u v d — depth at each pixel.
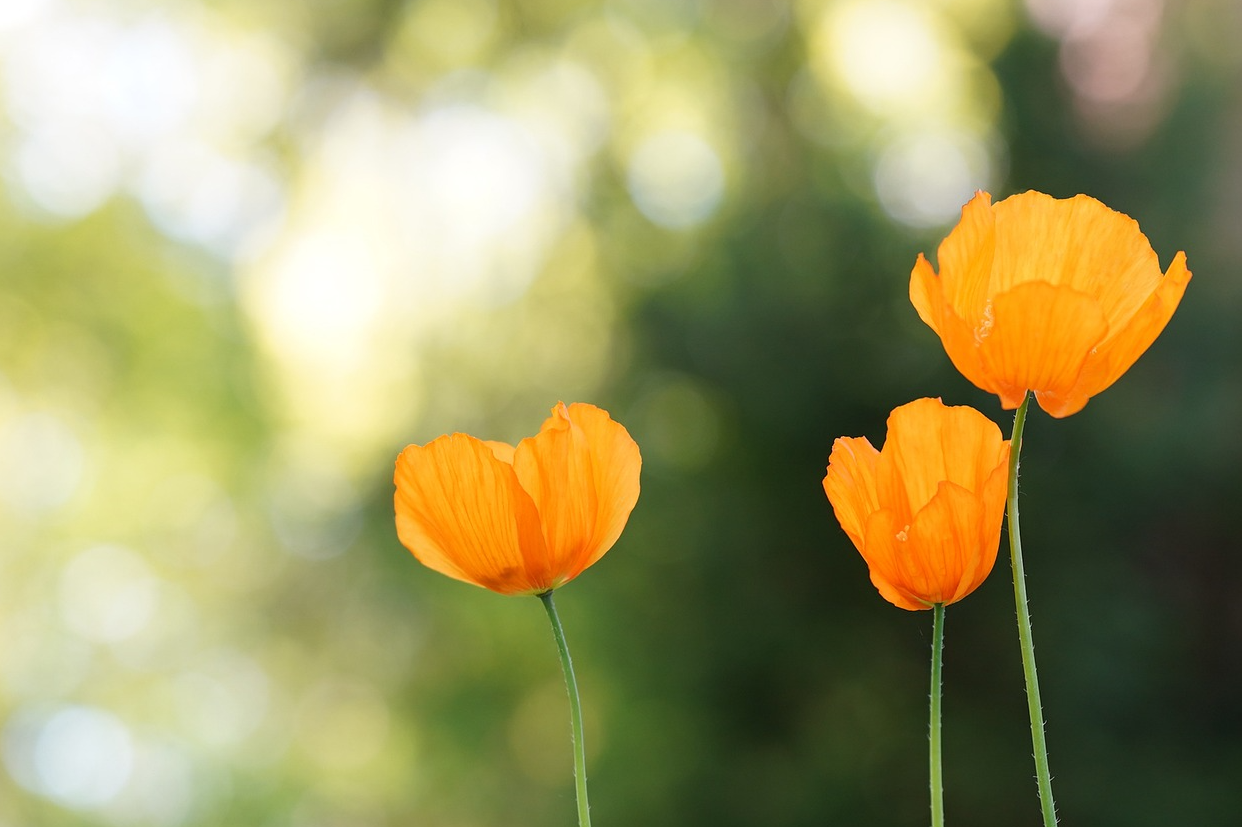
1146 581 8.80
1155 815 8.17
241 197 18.30
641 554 9.89
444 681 13.54
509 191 17.09
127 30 17.83
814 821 8.90
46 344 17.38
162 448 18.20
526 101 17.22
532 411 13.99
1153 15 9.43
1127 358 1.10
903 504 1.16
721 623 9.30
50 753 17.61
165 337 17.58
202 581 18.55
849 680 9.17
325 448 18.03
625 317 10.48
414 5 16.98
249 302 18.30
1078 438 8.53
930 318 1.17
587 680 10.78
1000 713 8.68
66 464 18.03
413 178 17.59
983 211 1.17
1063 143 9.13
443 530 1.22
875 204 9.80
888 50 13.57
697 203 13.47
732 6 14.60
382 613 15.01
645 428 10.09
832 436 8.95
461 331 15.00
